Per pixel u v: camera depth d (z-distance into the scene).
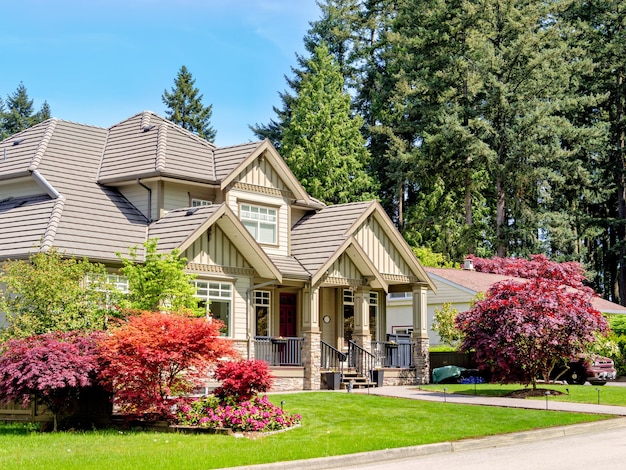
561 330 27.98
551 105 60.38
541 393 28.39
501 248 62.78
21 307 22.23
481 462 16.14
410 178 63.66
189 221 28.91
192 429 19.73
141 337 19.98
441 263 59.56
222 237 30.03
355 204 35.69
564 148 66.44
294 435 19.00
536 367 28.52
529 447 18.47
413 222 65.69
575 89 67.25
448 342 40.62
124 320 22.78
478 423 21.12
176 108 78.88
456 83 64.06
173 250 25.95
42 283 22.08
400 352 36.03
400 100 67.56
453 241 64.50
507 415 22.64
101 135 34.91
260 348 30.89
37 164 30.78
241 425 19.72
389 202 70.81
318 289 33.03
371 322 37.56
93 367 20.00
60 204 28.69
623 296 67.31
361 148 63.56
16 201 31.00
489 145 62.69
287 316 34.03
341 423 20.94
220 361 22.14
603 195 68.12
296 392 28.86
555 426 21.17
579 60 66.06
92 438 18.64
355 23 75.88
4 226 28.72
